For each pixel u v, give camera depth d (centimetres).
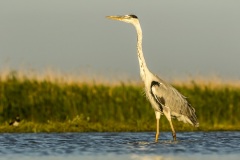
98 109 2902
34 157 1934
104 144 2181
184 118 2311
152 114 2875
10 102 2867
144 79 2273
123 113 2900
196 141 2258
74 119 2741
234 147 2116
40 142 2234
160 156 1939
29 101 2881
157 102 2258
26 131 2595
